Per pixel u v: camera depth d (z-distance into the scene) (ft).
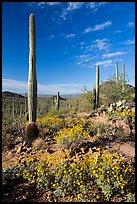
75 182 17.52
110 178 17.48
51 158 20.90
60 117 37.86
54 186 17.76
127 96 45.70
